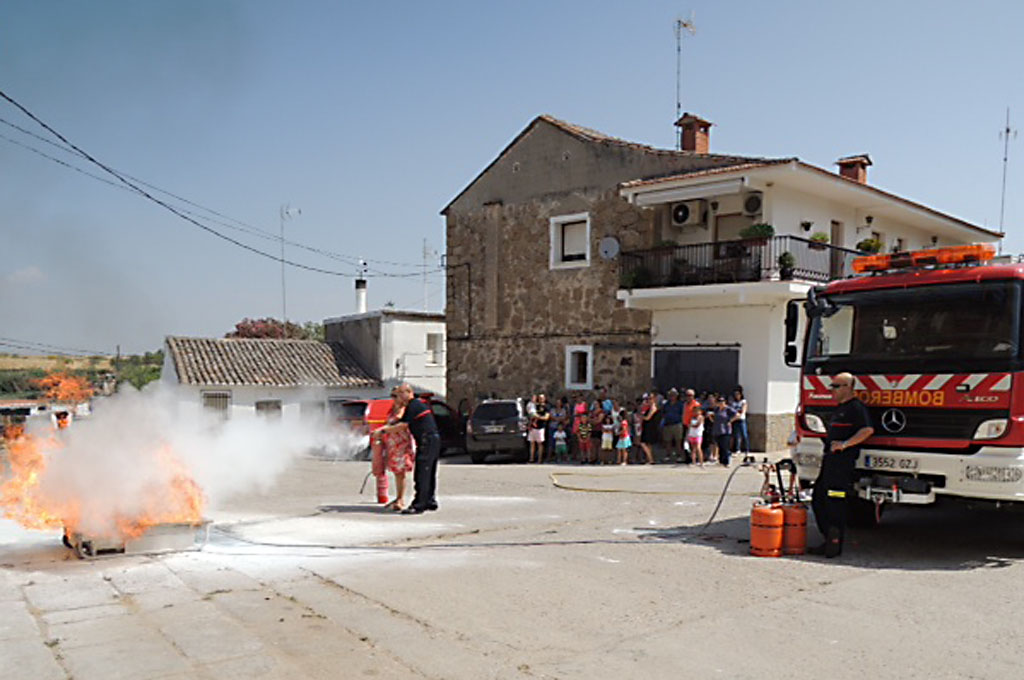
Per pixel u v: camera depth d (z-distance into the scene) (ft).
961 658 16.89
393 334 104.68
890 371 27.61
